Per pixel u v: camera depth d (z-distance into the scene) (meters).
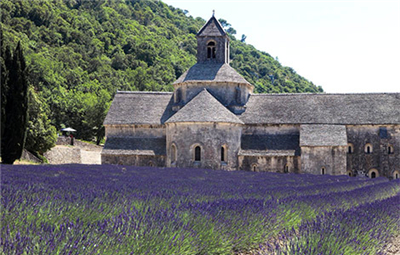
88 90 109.25
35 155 58.19
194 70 56.94
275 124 54.19
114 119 56.91
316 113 54.84
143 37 163.00
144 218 10.52
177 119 50.31
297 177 39.81
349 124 53.19
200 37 58.16
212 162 49.34
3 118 44.03
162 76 140.75
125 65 136.88
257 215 13.25
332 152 49.75
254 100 58.16
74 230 8.54
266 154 51.34
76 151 68.56
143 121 56.31
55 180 21.58
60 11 147.75
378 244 11.42
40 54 109.06
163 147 54.91
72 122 97.56
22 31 119.69
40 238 7.98
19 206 10.60
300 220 15.03
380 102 55.38
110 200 13.82
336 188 27.30
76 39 137.25
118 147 55.31
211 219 11.88
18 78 44.88
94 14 164.12
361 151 52.88
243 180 32.50
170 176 33.25
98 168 39.06
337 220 12.27
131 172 36.22
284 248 10.17
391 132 52.38
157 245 9.23
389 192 25.62
